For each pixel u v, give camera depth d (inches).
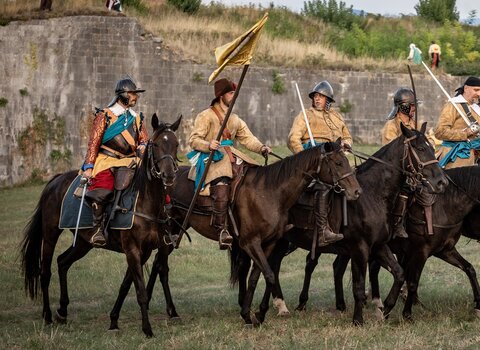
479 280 602.2
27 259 492.1
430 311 483.5
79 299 580.1
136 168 443.5
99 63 1342.3
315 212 449.7
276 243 468.8
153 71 1362.0
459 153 496.1
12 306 548.4
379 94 1454.2
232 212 457.7
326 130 489.1
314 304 535.2
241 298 497.7
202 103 1381.6
